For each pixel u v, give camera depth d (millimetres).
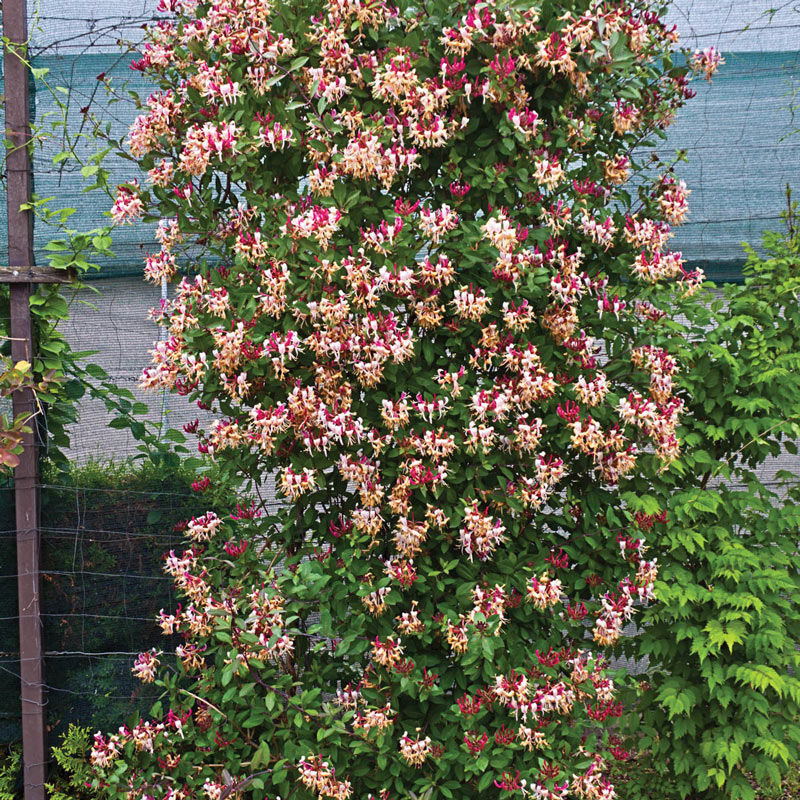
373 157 2588
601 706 2922
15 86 3252
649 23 2945
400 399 2715
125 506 3627
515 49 2641
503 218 2588
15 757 3477
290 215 2773
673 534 3113
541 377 2650
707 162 3881
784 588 3029
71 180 3645
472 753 2701
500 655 2809
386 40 2771
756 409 3242
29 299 3258
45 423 3432
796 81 3816
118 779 2895
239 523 3184
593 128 2854
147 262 3006
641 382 2994
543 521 3014
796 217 3436
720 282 3947
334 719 2834
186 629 3094
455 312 2705
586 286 2779
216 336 2662
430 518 2738
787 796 3436
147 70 3053
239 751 2996
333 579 2896
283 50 2705
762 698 3008
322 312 2596
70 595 3547
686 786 3195
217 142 2646
